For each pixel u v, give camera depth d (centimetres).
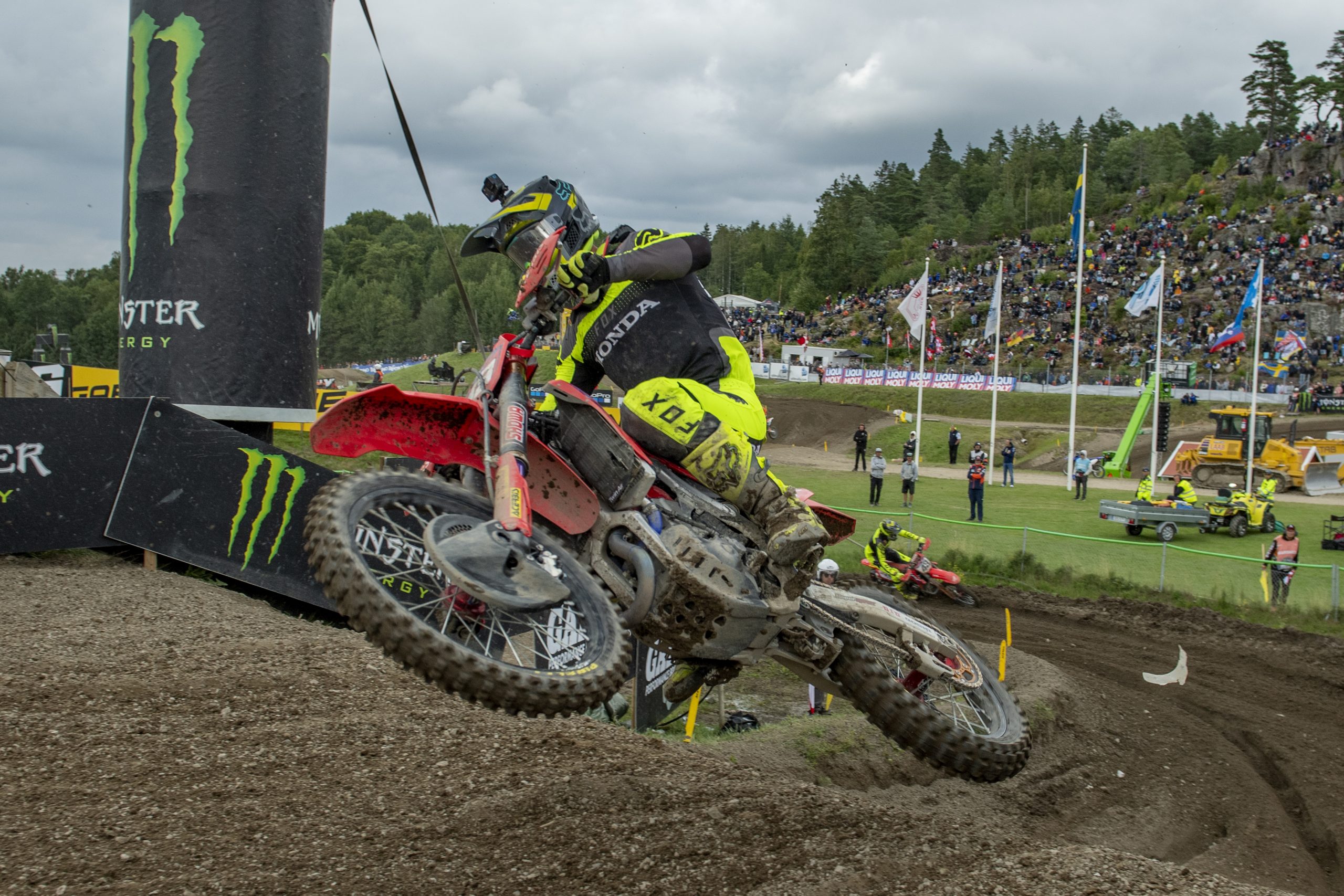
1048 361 6328
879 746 859
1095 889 382
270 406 1041
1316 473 3152
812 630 421
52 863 363
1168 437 4147
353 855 393
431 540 292
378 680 652
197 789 450
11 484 823
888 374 5666
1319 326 6431
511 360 346
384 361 12088
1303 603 1583
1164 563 1677
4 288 14888
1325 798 880
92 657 635
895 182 14812
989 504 2748
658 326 400
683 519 373
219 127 1004
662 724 947
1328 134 10731
